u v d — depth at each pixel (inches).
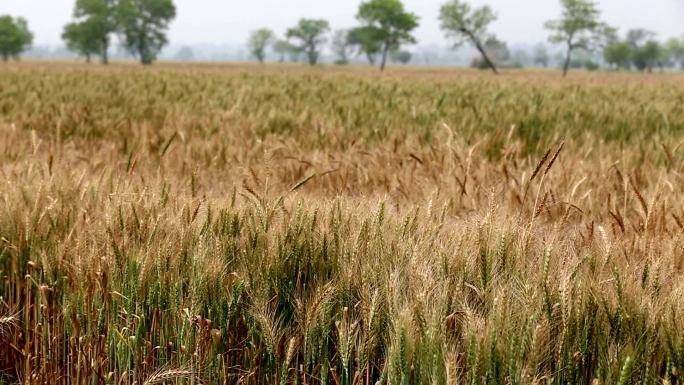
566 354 90.2
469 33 3075.8
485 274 101.7
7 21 4751.5
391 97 530.6
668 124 362.6
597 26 3097.9
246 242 116.8
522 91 703.7
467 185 187.5
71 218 134.0
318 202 135.5
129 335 110.4
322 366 99.3
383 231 115.6
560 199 168.6
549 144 285.4
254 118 363.6
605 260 105.7
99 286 110.3
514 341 85.5
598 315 94.1
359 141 288.2
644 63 6053.2
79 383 111.5
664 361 92.2
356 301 106.3
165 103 486.0
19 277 124.0
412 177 204.1
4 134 283.7
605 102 523.8
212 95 586.9
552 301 93.7
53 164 188.1
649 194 170.7
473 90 717.3
